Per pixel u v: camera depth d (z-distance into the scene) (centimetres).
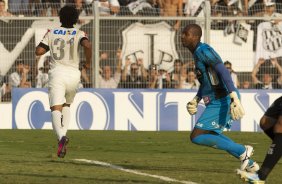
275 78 5178
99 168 2889
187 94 5031
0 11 5488
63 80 2981
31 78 5119
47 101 5059
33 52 5109
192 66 5131
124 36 5097
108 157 3416
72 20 3056
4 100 5091
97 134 4772
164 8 5662
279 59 5178
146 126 5038
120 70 5109
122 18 5025
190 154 3647
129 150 3853
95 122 5031
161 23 5119
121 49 5100
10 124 5088
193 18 5019
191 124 5041
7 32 5075
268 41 5175
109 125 5038
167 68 5138
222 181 2495
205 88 2503
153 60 5131
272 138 2384
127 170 2822
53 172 2714
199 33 2495
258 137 4697
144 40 5116
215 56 2434
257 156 3606
